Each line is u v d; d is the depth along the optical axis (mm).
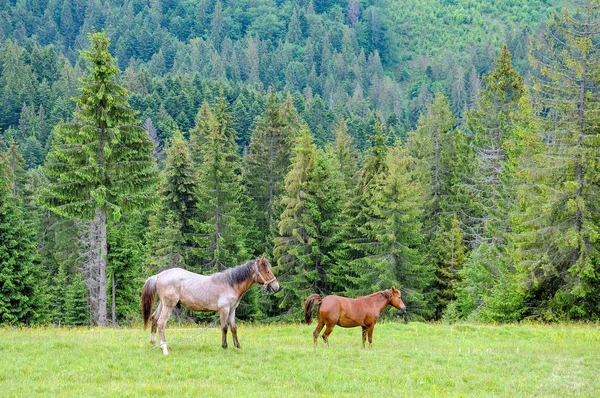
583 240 26719
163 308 14812
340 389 11711
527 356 15922
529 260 28234
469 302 35688
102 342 16297
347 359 14617
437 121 52500
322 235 39625
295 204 38844
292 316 38844
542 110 30156
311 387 11773
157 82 152500
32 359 13609
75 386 11305
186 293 14797
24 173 63844
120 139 27688
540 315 28625
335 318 16078
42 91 144875
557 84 27984
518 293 29203
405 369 13797
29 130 127938
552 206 27484
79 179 27031
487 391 12055
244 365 13531
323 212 39844
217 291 15023
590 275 26031
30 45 181875
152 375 12430
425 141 52344
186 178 38875
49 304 40562
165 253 39438
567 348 17828
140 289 45250
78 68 176375
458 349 16953
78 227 46094
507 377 13312
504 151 48969
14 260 34812
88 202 27203
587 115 26938
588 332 21562
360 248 36375
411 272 36344
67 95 146125
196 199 39812
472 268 36844
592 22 27250
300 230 39000
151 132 116500
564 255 27688
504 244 38344
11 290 34688
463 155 51531
